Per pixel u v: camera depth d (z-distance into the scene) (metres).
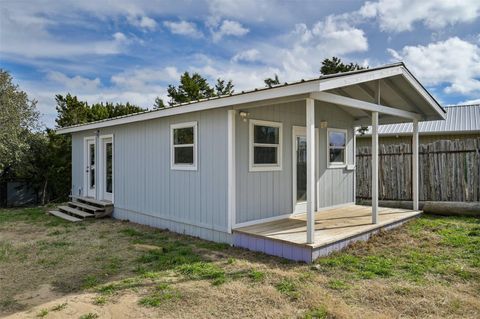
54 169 13.45
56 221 9.23
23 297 4.02
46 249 6.19
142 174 8.67
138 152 8.81
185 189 7.31
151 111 7.77
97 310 3.62
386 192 10.24
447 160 9.33
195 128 7.00
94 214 9.55
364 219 7.14
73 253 5.89
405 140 13.88
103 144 10.50
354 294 3.87
